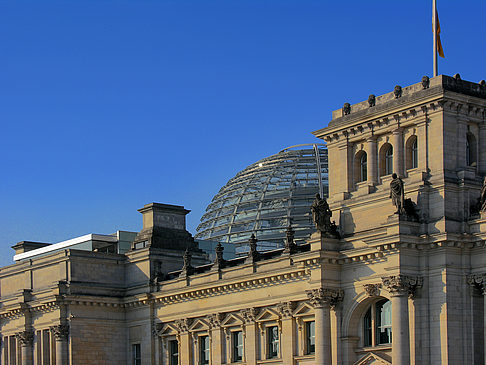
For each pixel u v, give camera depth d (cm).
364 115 12281
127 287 16275
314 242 12125
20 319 16475
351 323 12062
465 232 11269
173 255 16188
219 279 14412
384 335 11900
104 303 15862
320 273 12056
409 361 11162
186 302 15062
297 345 13188
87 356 15662
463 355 11156
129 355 15975
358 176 12556
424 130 11644
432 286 11306
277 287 13512
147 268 15950
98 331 15838
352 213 12325
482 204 11256
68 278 15850
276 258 13538
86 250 16712
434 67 12031
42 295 16175
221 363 14338
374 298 11881
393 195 11462
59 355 15575
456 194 11431
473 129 11806
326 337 12025
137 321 15875
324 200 12300
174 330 15238
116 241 17425
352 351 12044
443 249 11225
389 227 11350
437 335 11175
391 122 12069
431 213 11450
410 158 11931
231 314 14262
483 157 11769
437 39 12194
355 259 11931
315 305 12144
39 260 16588
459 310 11219
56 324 15688
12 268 17250
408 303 11331
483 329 11250
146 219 16588
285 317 13325
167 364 15362
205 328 14700
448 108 11550
